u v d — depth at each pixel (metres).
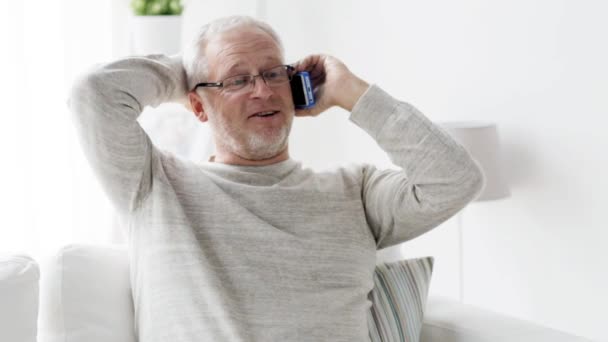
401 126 1.89
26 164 3.49
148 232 1.86
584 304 2.85
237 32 2.03
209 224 1.87
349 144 3.80
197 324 1.76
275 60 2.03
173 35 3.34
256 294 1.81
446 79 3.28
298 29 4.04
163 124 3.04
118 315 1.86
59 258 1.87
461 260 3.07
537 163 2.96
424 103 3.39
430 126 1.90
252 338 1.78
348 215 1.99
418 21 3.38
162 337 1.78
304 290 1.84
